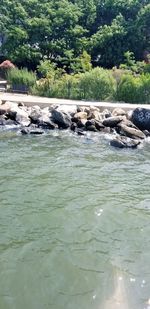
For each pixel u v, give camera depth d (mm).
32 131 15805
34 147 13711
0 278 6180
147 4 35281
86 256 6855
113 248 7156
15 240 7273
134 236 7633
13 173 10742
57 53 32469
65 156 12781
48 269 6449
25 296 5793
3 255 6785
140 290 5973
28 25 32062
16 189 9602
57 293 5871
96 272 6410
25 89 23875
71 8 33812
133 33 33219
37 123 17203
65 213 8453
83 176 10875
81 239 7414
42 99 21188
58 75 24969
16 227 7746
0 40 34562
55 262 6645
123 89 22156
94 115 17828
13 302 5652
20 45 31359
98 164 12125
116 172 11438
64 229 7766
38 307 5562
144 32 33438
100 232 7719
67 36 32688
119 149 14164
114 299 5746
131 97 22078
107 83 22406
